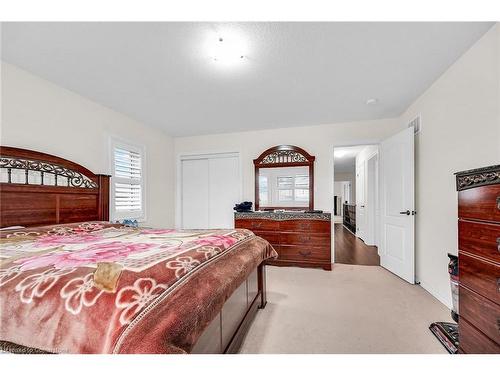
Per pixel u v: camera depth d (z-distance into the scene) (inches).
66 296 34.4
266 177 164.1
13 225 79.1
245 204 155.7
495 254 41.6
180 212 183.0
